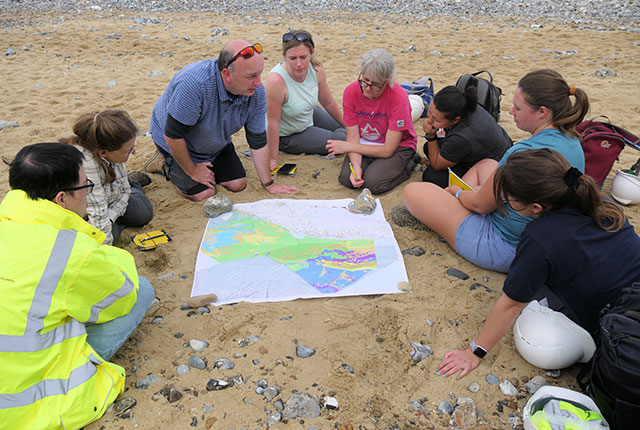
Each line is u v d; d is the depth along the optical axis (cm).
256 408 231
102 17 1098
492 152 375
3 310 200
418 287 309
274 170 453
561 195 221
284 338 270
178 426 222
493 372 251
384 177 414
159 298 299
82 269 213
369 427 224
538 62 746
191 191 402
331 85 659
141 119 555
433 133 384
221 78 353
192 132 382
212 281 312
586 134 390
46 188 216
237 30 970
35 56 779
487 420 228
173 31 952
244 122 388
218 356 259
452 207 329
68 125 534
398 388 244
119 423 222
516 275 227
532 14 1114
